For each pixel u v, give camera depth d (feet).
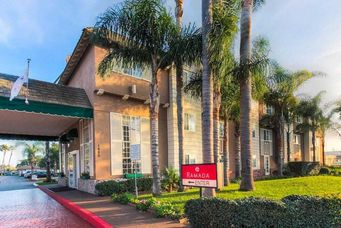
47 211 39.55
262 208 21.01
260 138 101.96
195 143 71.97
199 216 23.07
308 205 21.86
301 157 133.80
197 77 55.57
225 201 21.89
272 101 86.79
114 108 57.00
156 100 44.62
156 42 43.24
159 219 28.91
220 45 37.04
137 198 39.60
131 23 41.86
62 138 79.00
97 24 42.65
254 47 56.85
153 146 43.86
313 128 111.34
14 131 75.51
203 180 29.04
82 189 58.90
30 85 49.06
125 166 57.31
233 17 39.06
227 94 60.13
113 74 56.90
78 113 52.75
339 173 96.48
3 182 117.80
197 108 74.28
